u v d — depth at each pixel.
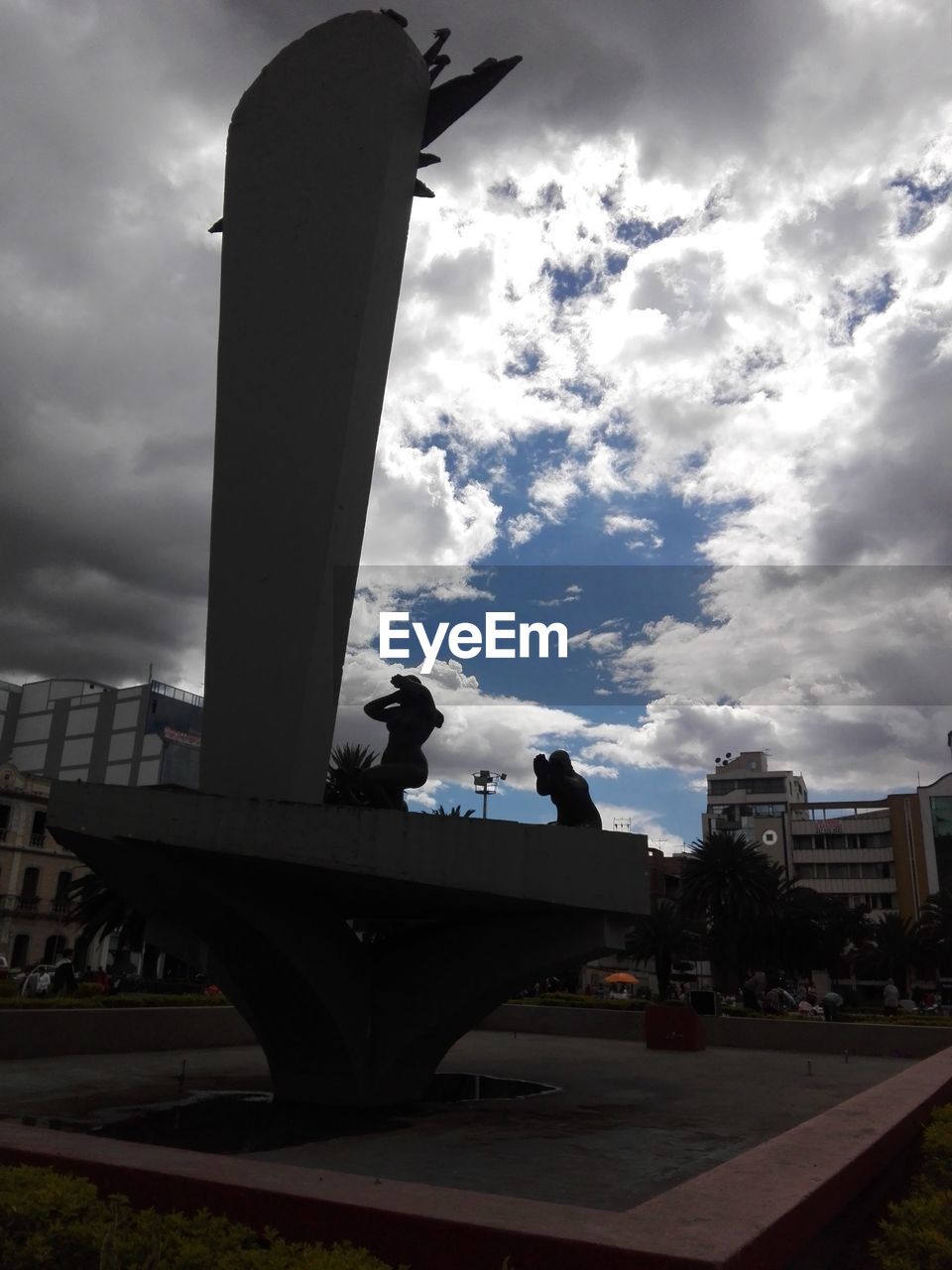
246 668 11.17
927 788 72.50
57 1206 3.48
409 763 10.25
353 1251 3.13
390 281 12.34
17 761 54.88
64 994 18.31
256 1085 11.20
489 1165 7.34
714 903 46.97
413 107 12.78
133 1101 9.95
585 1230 3.11
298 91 12.98
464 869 8.94
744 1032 18.80
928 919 59.75
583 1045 18.73
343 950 9.90
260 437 11.86
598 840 9.58
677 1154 7.91
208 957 10.53
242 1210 3.63
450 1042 10.45
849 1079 13.48
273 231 12.56
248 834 8.60
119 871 9.43
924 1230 3.66
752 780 90.56
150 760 51.34
